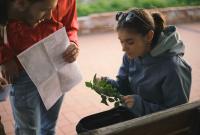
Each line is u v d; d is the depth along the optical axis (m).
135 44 1.88
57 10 2.07
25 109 2.20
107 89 2.02
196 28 7.45
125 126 1.49
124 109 2.08
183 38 6.50
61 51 2.07
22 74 2.10
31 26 1.93
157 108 1.92
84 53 5.53
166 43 1.88
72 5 2.21
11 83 2.10
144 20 1.84
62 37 2.04
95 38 6.58
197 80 4.34
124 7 7.75
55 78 2.11
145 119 1.53
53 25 2.08
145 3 8.05
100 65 4.97
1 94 1.99
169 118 1.56
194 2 8.53
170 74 1.88
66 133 3.18
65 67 2.15
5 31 1.92
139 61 2.01
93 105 3.69
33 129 2.28
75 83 2.26
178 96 1.88
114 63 5.07
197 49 5.74
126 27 1.85
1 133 1.64
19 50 2.04
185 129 1.63
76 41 2.25
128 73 2.16
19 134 2.29
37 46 1.95
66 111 3.54
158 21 1.92
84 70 4.73
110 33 6.99
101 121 2.06
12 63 2.05
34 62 1.97
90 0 7.93
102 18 7.05
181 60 1.92
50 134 2.54
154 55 1.91
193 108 1.60
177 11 7.89
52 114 2.43
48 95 2.09
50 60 2.04
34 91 2.15
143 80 2.01
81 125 1.99
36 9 1.76
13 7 1.75
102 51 5.67
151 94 2.01
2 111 3.52
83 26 6.89
